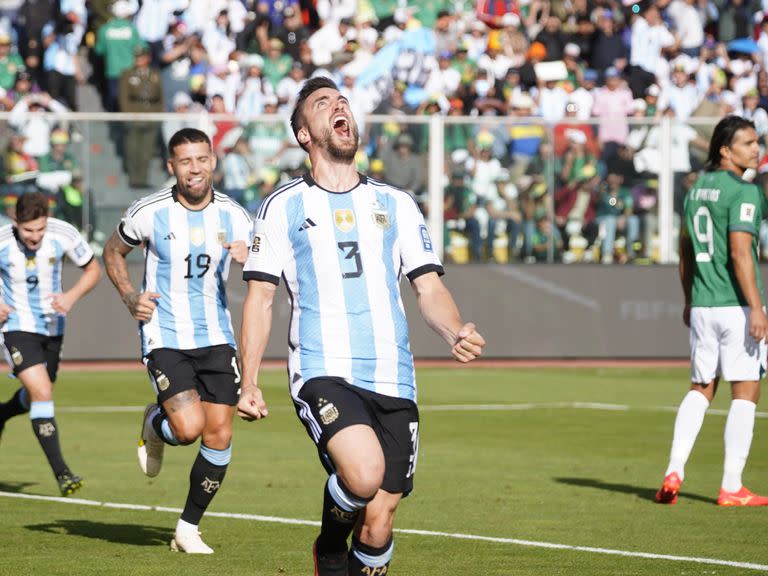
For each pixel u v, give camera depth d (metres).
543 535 24.91
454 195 66.56
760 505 28.70
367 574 17.45
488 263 67.44
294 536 24.83
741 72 80.12
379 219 17.77
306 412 17.27
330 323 17.44
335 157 17.80
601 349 68.19
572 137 67.12
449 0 79.06
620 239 68.00
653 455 37.28
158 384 23.97
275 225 17.69
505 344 67.69
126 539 24.53
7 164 62.38
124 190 63.56
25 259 30.58
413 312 68.06
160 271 24.59
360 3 77.12
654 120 67.31
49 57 71.81
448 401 51.38
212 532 25.27
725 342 28.50
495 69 76.25
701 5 81.31
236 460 36.03
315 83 18.16
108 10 72.69
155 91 69.19
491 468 34.56
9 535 24.89
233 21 74.56
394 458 17.44
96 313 64.94
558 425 44.28
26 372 29.92
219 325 24.67
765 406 50.66
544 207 67.31
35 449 38.41
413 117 66.06
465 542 24.14
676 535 24.94
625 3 80.00
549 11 78.19
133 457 36.53
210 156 24.77
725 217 28.27
